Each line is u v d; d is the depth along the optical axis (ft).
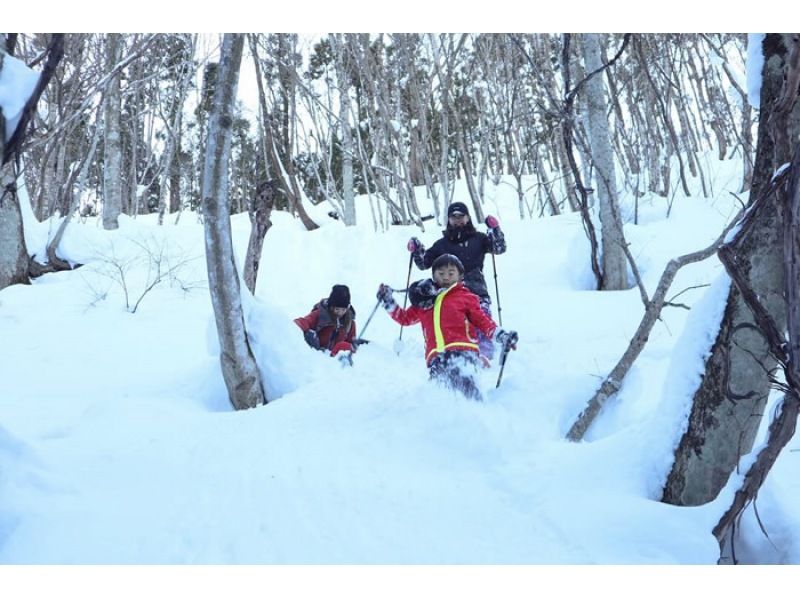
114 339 22.36
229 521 8.79
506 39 40.40
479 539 8.35
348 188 42.39
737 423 8.41
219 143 14.06
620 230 15.34
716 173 42.65
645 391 13.67
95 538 8.29
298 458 11.07
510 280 27.84
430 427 11.93
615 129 42.42
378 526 8.68
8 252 27.89
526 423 12.86
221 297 14.73
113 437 12.28
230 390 15.38
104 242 31.68
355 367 17.25
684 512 8.41
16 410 15.65
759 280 8.01
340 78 41.96
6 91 7.21
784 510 8.70
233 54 13.56
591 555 7.93
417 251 21.03
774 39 7.97
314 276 31.68
